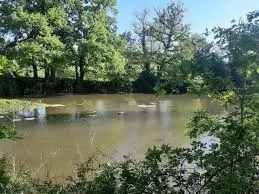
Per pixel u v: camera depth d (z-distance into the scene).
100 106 30.91
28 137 17.58
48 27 43.19
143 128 19.88
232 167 4.77
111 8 49.31
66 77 48.97
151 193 4.81
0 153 13.90
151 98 38.31
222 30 4.93
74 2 46.81
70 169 11.74
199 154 4.97
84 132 19.00
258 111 4.84
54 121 22.56
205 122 5.36
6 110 26.70
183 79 5.05
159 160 5.01
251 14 4.84
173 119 22.69
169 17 54.03
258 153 4.77
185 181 5.02
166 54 52.00
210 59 5.11
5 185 5.62
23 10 43.91
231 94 5.02
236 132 4.75
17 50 40.91
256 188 4.96
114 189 5.04
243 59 4.73
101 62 46.84
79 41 45.16
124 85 49.00
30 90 43.47
